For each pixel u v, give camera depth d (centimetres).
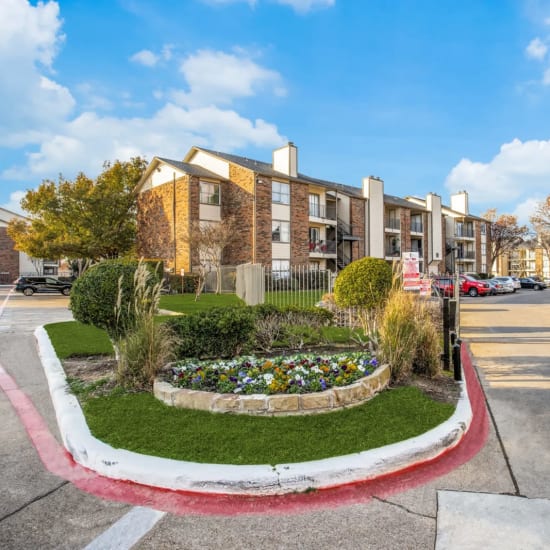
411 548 232
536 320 1383
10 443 382
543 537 241
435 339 573
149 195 2872
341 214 3466
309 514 268
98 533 248
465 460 345
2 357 741
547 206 4778
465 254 5128
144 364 484
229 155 3002
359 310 858
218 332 585
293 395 396
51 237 2866
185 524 257
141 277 532
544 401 500
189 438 345
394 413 404
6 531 250
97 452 327
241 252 2619
